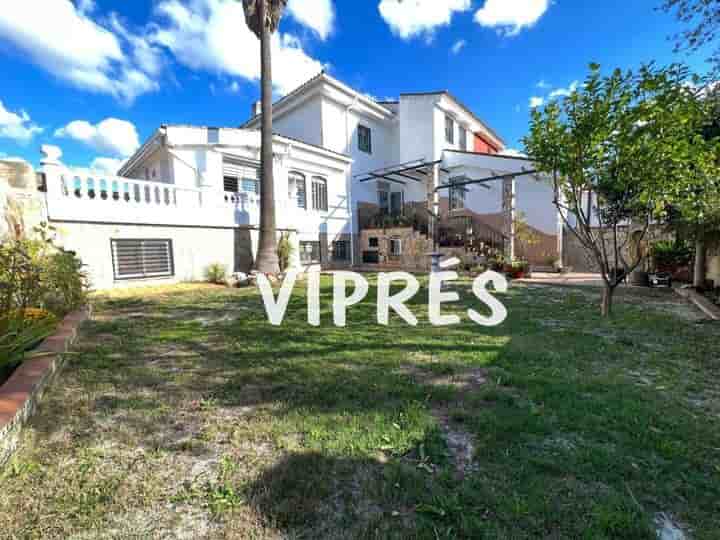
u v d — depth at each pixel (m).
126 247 9.14
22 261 4.23
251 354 3.97
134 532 1.56
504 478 1.85
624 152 4.86
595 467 1.92
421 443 2.18
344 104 16.22
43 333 3.56
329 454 2.10
